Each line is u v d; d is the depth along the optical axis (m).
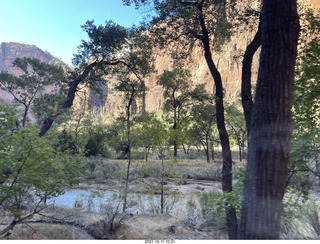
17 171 4.75
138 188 11.07
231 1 7.60
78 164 6.29
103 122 30.31
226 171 5.32
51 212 7.30
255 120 2.70
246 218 2.70
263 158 2.54
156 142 10.20
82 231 5.52
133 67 18.48
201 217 7.33
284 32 2.69
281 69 2.65
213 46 8.97
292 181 4.71
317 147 4.20
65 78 18.75
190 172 21.06
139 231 5.89
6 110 5.43
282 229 5.05
